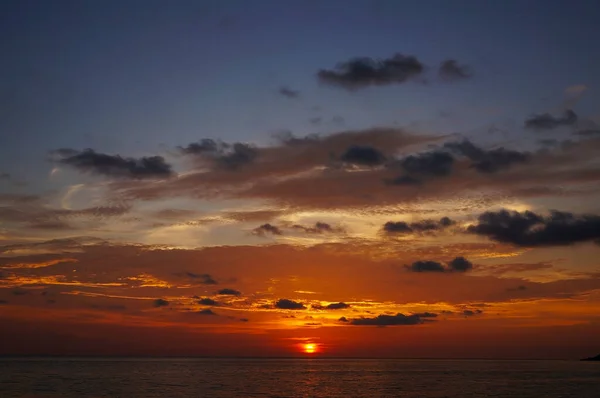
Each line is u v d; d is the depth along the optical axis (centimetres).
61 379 16125
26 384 14062
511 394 11956
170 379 16712
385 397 11362
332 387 13950
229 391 12581
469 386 14312
